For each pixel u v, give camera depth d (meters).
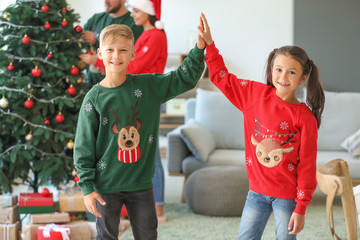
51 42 2.83
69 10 2.99
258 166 1.85
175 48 6.89
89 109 1.82
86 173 1.80
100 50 1.84
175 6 6.85
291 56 1.76
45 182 2.79
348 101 4.22
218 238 2.82
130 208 1.91
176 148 3.84
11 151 2.78
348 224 1.36
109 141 1.83
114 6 3.18
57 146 2.89
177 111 6.64
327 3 6.60
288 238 1.80
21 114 2.77
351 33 6.57
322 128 4.19
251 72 6.91
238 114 4.26
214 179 3.36
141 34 3.20
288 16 6.79
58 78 2.88
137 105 1.84
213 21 6.88
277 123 1.80
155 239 1.93
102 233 1.88
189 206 3.49
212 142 4.05
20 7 2.78
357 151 3.80
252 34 6.87
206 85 6.91
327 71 6.65
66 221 2.71
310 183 1.76
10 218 2.70
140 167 1.86
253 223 1.87
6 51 2.82
